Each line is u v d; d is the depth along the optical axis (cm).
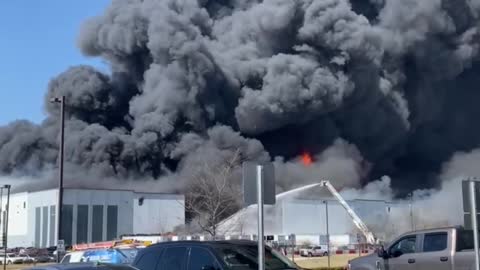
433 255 1509
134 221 6944
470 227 1012
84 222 6712
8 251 6053
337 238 6588
